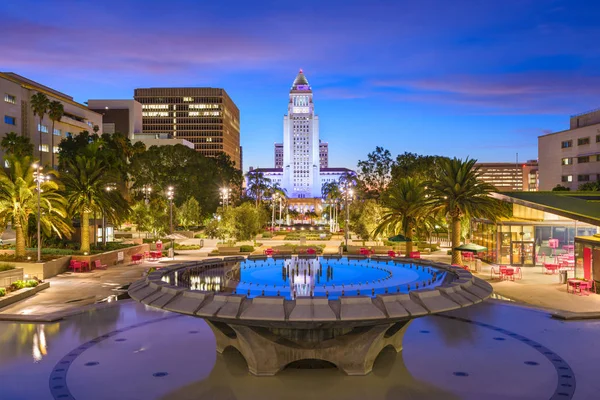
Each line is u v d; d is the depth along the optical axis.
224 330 17.36
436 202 41.28
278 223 147.75
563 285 32.62
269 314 13.29
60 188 42.47
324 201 176.25
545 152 115.56
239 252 55.91
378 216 58.19
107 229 58.53
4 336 20.36
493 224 44.75
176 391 14.53
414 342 19.31
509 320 22.70
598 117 102.69
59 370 16.28
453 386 14.81
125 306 25.88
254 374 15.80
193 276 18.70
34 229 45.75
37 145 105.62
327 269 20.59
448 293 15.06
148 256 51.69
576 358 17.38
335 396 14.11
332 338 15.88
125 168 103.50
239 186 157.00
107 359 17.41
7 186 38.25
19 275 31.59
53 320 22.73
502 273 35.31
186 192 98.31
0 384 15.09
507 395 14.15
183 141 173.88
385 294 14.12
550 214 43.25
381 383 15.09
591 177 101.62
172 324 22.25
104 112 171.62
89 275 38.34
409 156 98.31
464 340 19.59
